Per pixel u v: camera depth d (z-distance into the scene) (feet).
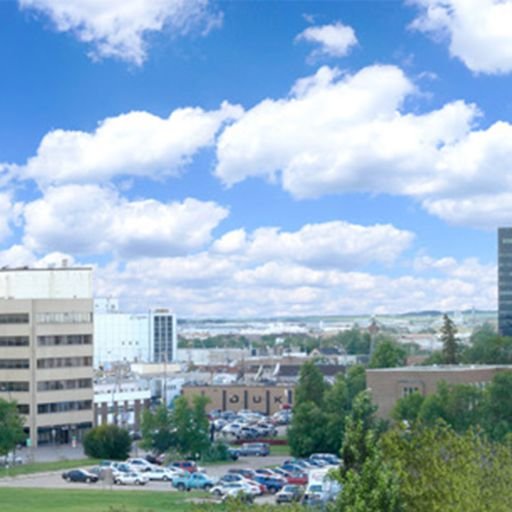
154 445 507.30
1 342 635.66
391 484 139.44
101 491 365.20
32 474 437.99
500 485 161.58
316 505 225.76
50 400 638.12
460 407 472.03
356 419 146.51
